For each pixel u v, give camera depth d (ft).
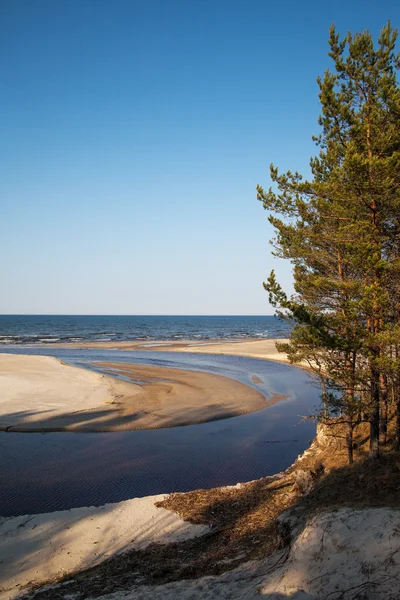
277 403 100.99
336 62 39.37
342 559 21.86
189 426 80.28
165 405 94.22
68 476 56.03
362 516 24.58
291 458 63.72
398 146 37.17
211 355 208.95
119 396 100.42
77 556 35.35
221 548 34.32
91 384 112.78
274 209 40.86
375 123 36.83
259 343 277.64
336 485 36.52
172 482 54.54
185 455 64.59
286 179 39.37
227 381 126.62
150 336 358.02
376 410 39.01
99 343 273.95
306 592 20.47
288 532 29.07
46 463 60.44
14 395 96.89
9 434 72.95
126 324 607.78
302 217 39.88
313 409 95.25
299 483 43.65
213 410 91.61
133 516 42.68
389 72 38.27
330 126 40.70
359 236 36.11
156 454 64.90
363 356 37.68
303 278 45.78
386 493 31.32
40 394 98.84
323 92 39.04
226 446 69.10
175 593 24.89
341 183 35.96
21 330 417.08
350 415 43.11
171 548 35.83
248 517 40.22
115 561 34.06
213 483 54.39
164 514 43.06
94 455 63.98
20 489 51.80
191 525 40.40
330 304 42.91
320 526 24.81
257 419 86.22
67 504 47.98
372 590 19.26
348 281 38.91
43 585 30.53
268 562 26.58
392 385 39.99
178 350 229.04
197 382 123.24
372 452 39.34
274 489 46.83
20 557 35.29
